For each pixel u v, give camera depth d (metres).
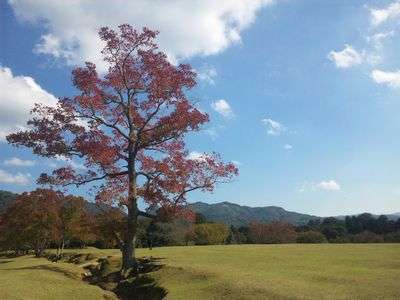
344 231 108.81
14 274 30.64
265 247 47.38
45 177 34.59
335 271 26.81
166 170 34.62
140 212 35.91
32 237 63.91
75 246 80.94
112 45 35.22
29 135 34.38
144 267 33.75
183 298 23.39
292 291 21.53
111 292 29.55
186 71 35.47
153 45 35.81
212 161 35.22
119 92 36.09
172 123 35.12
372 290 20.83
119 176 35.75
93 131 35.00
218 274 27.09
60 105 34.22
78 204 62.31
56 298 25.00
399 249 39.81
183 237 82.38
